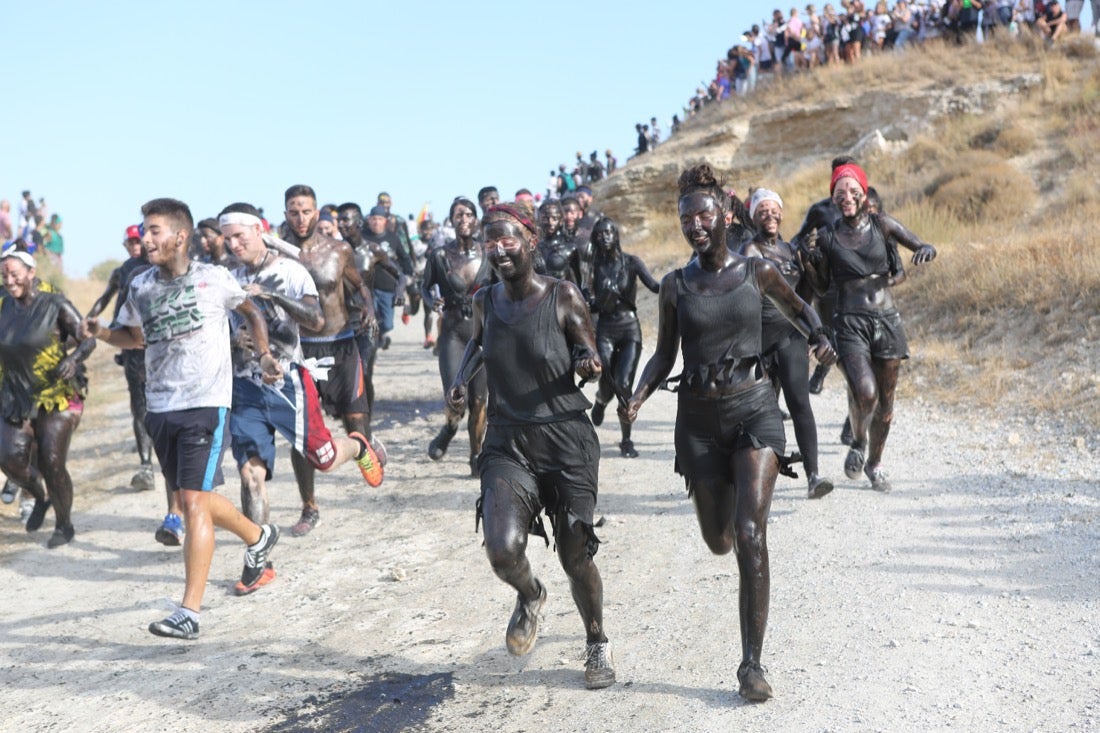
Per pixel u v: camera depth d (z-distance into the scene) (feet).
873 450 24.27
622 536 22.72
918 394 34.76
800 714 13.24
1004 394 32.55
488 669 15.99
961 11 93.30
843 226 24.13
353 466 32.09
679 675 14.99
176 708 15.42
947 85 86.79
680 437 15.23
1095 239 42.60
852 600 17.29
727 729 13.02
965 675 13.98
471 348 15.52
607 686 14.82
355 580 21.35
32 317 24.40
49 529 27.27
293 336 21.47
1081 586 16.80
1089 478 23.32
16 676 17.25
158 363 18.01
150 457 31.07
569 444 14.42
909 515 21.95
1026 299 39.04
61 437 25.00
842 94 91.76
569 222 29.04
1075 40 86.63
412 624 18.42
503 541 13.79
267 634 18.45
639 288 72.59
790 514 22.93
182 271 18.08
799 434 22.50
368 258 36.76
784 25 100.89
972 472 25.02
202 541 17.84
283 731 14.40
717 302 14.78
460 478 29.68
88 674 17.10
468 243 29.14
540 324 14.35
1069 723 12.38
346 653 17.24
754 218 24.53
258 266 21.56
